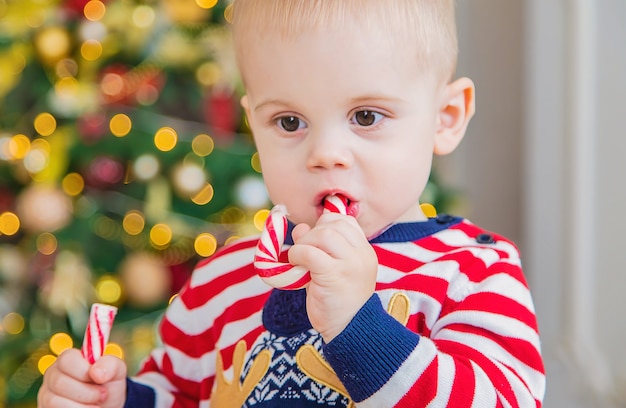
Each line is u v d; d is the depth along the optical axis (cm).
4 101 240
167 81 244
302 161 96
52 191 228
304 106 94
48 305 232
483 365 90
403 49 95
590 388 251
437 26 101
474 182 296
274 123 98
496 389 88
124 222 231
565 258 261
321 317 85
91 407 104
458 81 110
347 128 95
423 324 98
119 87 239
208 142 233
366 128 95
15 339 228
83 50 232
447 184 276
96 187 238
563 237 262
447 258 101
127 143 229
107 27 232
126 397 111
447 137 110
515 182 293
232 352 107
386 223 98
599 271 252
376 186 95
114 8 234
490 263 102
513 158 293
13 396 224
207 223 235
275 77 95
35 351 231
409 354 85
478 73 295
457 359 89
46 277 232
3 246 240
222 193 232
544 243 267
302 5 93
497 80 294
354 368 85
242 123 250
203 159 230
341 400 95
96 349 106
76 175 238
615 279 247
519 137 291
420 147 98
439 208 236
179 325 118
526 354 93
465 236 108
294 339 100
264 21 95
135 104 242
